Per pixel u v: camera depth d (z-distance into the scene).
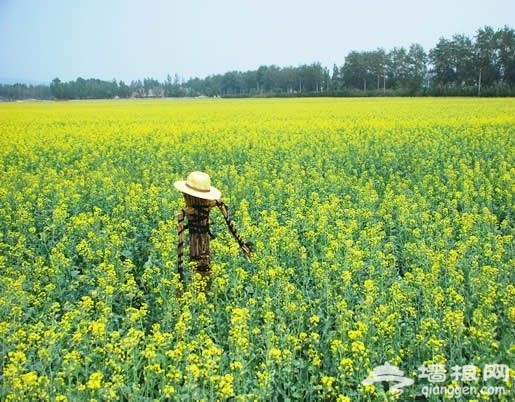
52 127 33.34
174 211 12.55
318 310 7.96
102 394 5.93
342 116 38.56
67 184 15.23
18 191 14.59
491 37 107.44
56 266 9.12
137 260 10.61
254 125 32.28
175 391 6.07
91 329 6.86
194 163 19.36
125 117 42.38
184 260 9.52
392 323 7.20
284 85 149.88
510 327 7.32
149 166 18.81
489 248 9.61
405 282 8.48
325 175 16.91
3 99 147.38
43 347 6.56
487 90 83.06
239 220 11.95
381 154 20.30
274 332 7.39
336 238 11.02
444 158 18.95
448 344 7.03
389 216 11.80
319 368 7.00
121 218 12.17
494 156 19.20
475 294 8.05
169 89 165.38
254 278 8.53
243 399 5.87
